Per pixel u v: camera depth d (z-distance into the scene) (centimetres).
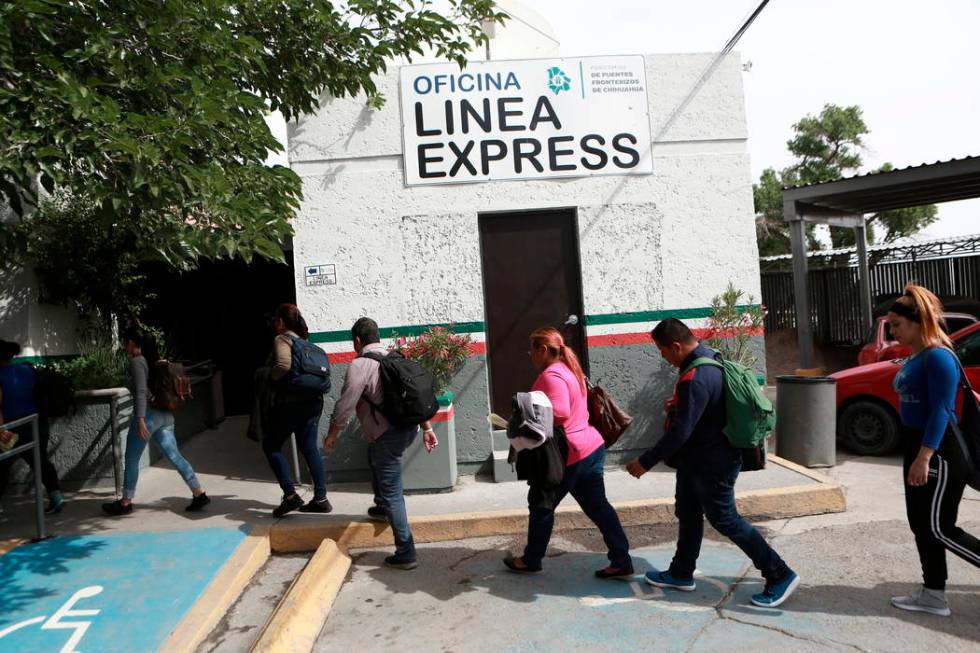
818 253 1758
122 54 440
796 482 605
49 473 613
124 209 429
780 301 1816
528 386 712
